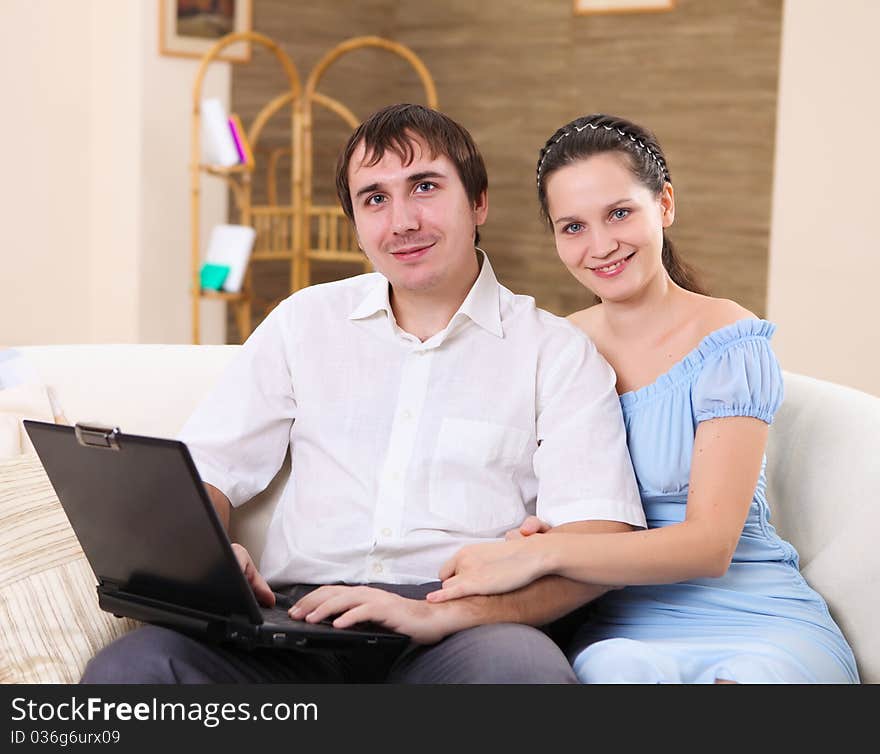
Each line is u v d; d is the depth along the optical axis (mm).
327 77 5750
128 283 5129
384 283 1863
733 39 5113
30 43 4988
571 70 5562
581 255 1775
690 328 1795
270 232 5539
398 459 1770
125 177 5105
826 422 1922
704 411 1696
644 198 1756
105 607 1560
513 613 1564
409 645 1595
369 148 1759
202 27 5176
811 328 4785
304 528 1794
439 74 5977
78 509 1478
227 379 1869
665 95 5312
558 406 1772
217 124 4727
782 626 1657
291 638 1413
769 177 5070
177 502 1328
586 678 1534
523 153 5750
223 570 1363
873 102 4574
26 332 5105
